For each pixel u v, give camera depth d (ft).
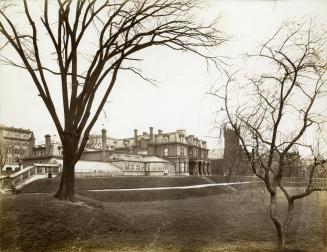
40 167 138.51
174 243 46.55
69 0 52.34
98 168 192.85
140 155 245.04
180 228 58.03
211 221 66.08
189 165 296.10
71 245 42.57
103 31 56.03
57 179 129.59
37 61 53.52
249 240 49.24
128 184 141.08
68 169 56.90
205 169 280.51
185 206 92.84
